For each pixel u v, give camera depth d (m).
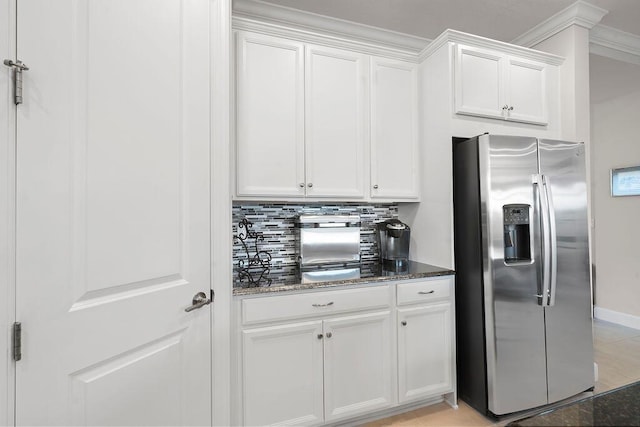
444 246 2.25
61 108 0.95
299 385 1.80
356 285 1.93
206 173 1.46
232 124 1.93
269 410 1.75
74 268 0.98
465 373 2.19
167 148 1.29
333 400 1.88
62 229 0.96
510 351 2.01
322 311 1.85
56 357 0.94
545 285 2.04
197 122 1.42
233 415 1.68
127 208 1.14
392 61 2.39
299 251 2.30
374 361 1.97
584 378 2.20
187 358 1.38
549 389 2.10
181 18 1.36
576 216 2.19
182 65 1.36
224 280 1.54
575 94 2.49
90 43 1.03
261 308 1.73
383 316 1.99
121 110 1.12
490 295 1.99
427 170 2.40
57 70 0.94
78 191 1.00
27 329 0.88
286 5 2.35
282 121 2.08
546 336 2.09
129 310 1.14
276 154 2.06
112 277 1.09
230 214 1.58
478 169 2.05
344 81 2.24
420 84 2.46
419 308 2.08
